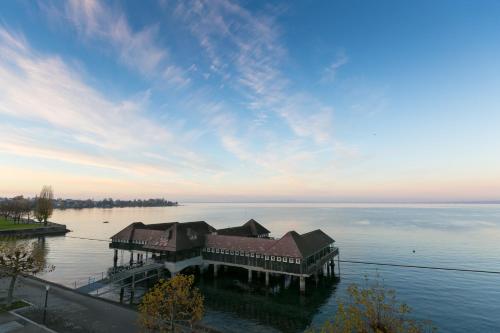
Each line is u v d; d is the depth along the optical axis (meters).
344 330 18.02
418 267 69.50
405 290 53.31
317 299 47.41
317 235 63.72
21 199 172.25
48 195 125.88
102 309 34.09
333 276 62.03
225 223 177.00
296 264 49.75
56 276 59.47
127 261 73.44
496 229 135.75
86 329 28.80
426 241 104.25
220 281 55.78
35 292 39.91
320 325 37.72
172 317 25.25
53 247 92.44
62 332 28.09
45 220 123.50
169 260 55.12
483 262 73.50
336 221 187.75
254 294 49.22
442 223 166.62
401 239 109.25
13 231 106.94
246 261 55.19
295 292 50.41
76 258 77.00
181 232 58.69
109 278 47.69
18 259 36.75
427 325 38.44
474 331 37.03
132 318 31.62
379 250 89.19
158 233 62.66
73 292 40.09
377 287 54.25
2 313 32.28
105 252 84.81
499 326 38.47
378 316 18.88
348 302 45.75
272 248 52.72
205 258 60.09
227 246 57.81
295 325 37.72
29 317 31.58
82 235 120.31
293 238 52.47
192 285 53.56
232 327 36.91
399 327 18.72
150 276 53.56
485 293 51.38
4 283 43.44
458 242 101.38
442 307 45.03
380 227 149.25
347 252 86.56
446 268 68.31
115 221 185.88
